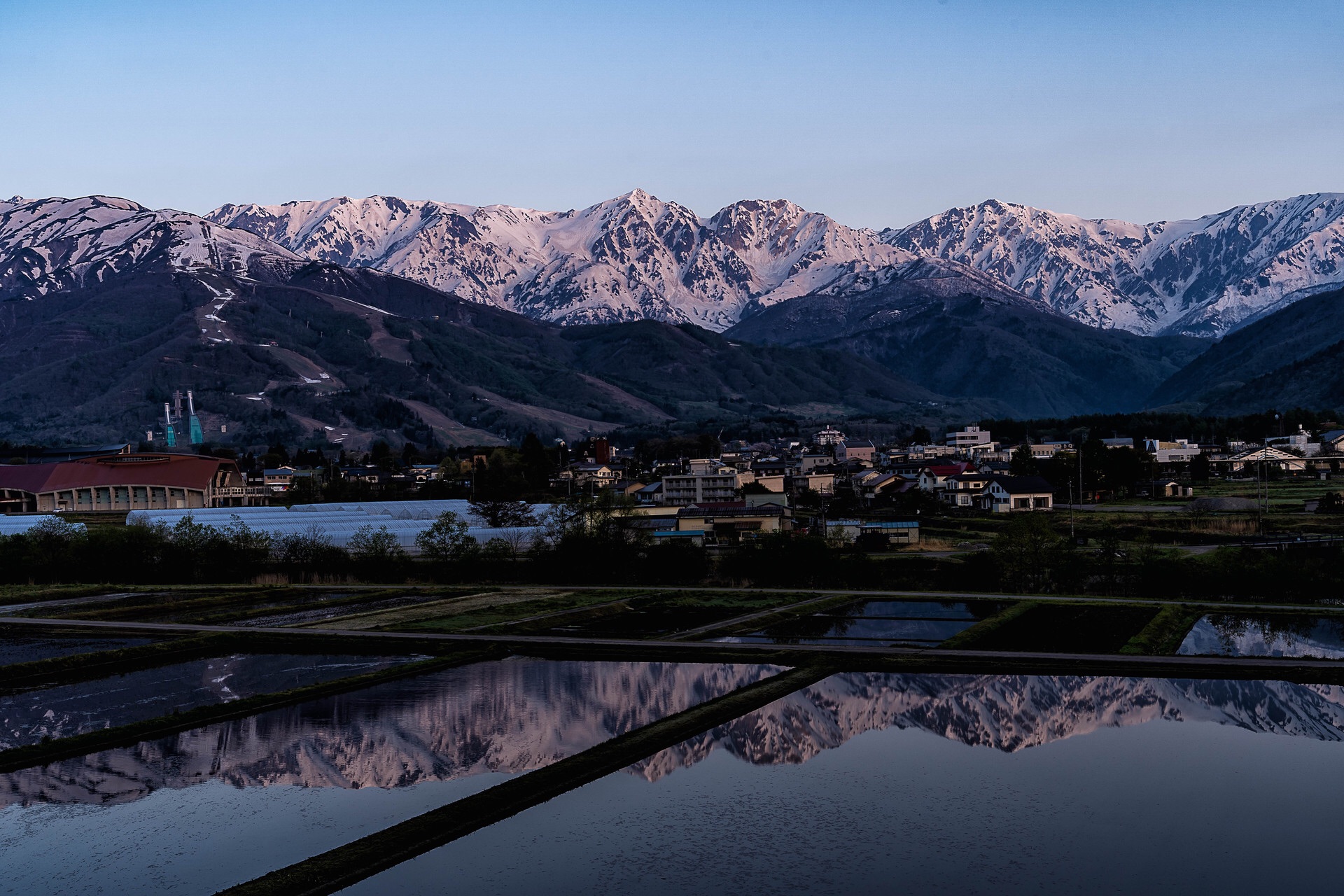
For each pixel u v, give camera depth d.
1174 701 58.31
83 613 90.44
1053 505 164.50
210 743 53.38
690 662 68.50
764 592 95.31
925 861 40.47
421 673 66.25
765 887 38.22
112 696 62.22
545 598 93.56
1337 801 45.75
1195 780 48.03
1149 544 115.31
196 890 38.28
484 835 42.59
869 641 72.38
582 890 38.19
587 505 127.06
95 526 147.50
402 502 179.75
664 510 151.75
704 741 53.38
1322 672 61.41
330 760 50.94
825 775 48.97
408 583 109.75
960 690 60.97
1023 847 41.62
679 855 40.97
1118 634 72.50
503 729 55.00
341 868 39.25
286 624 83.12
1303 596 85.62
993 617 78.50
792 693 60.75
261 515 159.12
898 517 145.50
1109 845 42.00
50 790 47.50
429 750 52.16
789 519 136.62
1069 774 48.81
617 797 46.56
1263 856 40.91
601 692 61.59
